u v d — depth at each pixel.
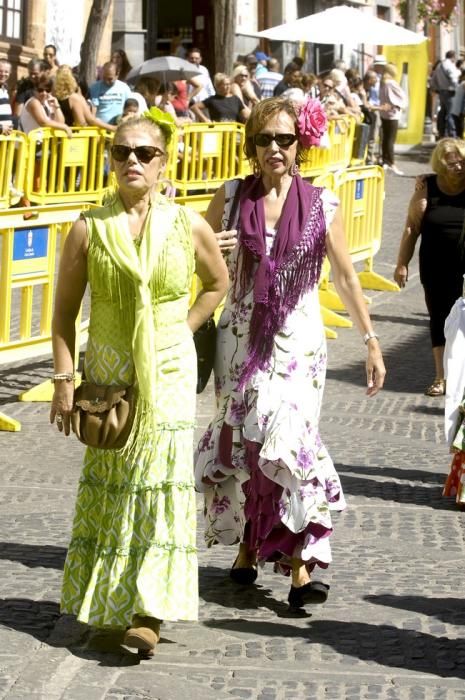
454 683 10.65
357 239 32.97
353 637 11.66
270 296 12.06
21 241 21.09
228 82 44.22
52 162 32.22
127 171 10.77
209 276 11.30
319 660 11.09
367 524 15.35
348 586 13.08
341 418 21.27
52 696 10.14
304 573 12.15
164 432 10.79
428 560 14.05
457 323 16.73
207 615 12.14
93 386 10.85
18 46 53.50
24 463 17.78
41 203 31.98
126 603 10.73
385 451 19.14
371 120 62.91
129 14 65.88
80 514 11.10
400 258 23.38
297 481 11.90
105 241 10.73
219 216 12.41
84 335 25.69
